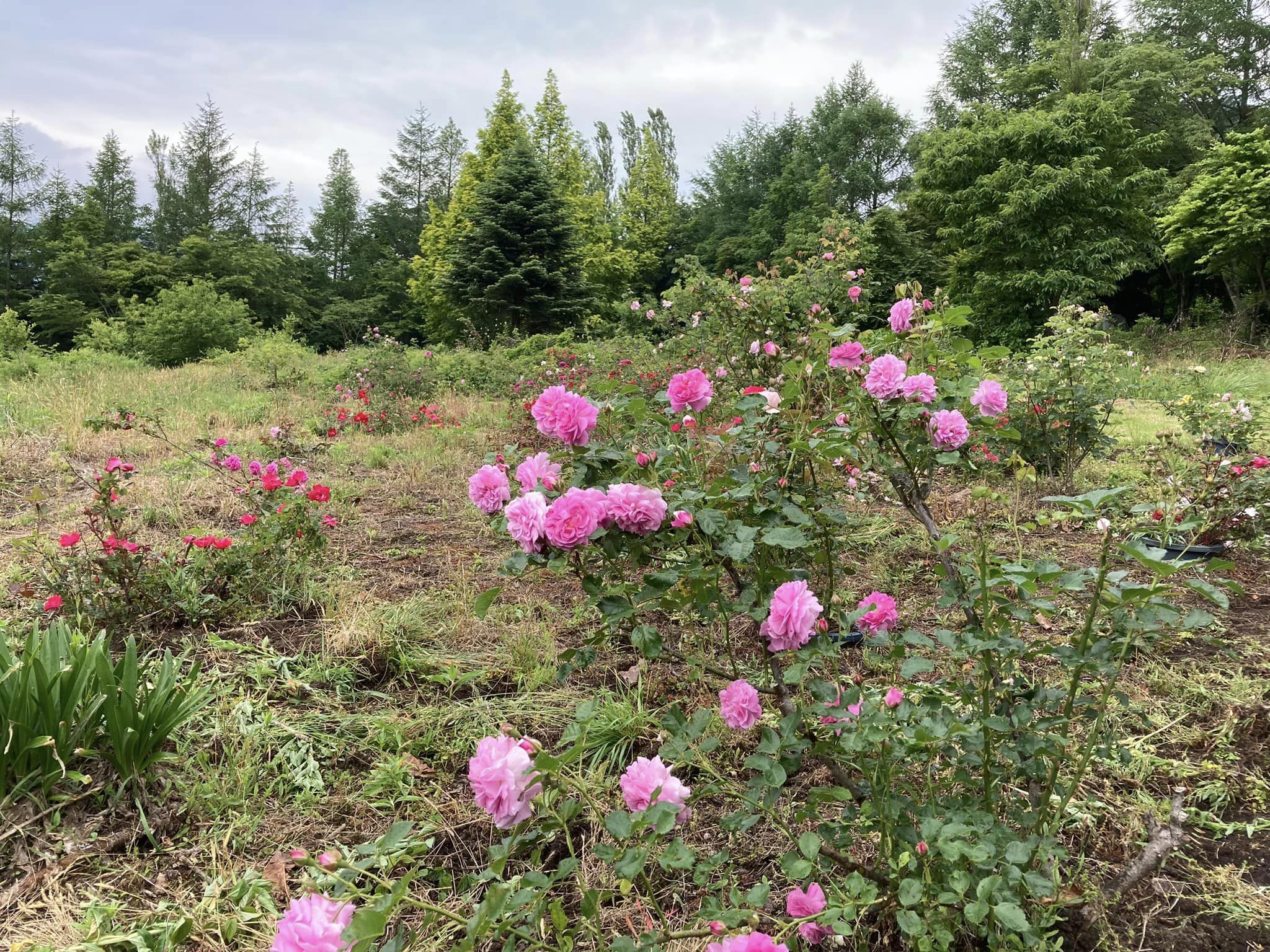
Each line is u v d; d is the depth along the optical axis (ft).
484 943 5.40
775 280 20.77
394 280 117.91
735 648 9.94
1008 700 5.25
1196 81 77.51
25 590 9.77
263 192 137.18
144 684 7.18
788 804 6.91
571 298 68.28
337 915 3.35
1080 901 4.92
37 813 6.39
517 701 8.71
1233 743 7.62
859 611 5.30
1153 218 65.46
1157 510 5.99
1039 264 59.72
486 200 66.18
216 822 6.62
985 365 7.20
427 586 12.22
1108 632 5.24
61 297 96.99
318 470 20.15
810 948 4.94
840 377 7.50
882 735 4.31
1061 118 60.08
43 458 19.86
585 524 4.72
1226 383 30.76
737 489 5.44
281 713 8.34
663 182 116.16
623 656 9.81
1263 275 61.00
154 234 128.88
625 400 6.44
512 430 23.80
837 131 107.76
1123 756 5.25
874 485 11.46
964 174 63.93
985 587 5.08
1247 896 5.67
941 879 4.50
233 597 10.85
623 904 5.81
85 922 5.52
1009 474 17.44
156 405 27.30
